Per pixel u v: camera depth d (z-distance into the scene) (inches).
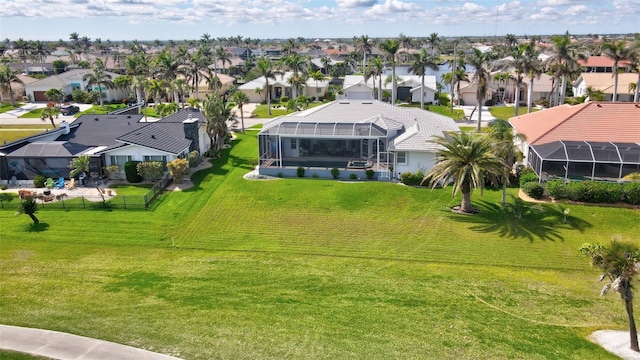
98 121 2060.8
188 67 3627.0
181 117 2204.7
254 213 1386.6
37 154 1670.8
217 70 5880.9
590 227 1252.5
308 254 1123.3
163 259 1093.8
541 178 1536.7
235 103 2714.1
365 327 792.9
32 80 4037.9
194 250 1147.3
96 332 768.9
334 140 1900.8
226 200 1488.7
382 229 1269.7
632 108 1707.7
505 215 1341.0
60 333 764.0
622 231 1230.3
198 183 1660.9
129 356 702.5
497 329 798.5
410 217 1348.4
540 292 941.8
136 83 3120.1
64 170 1690.5
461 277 1004.6
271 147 1953.7
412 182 1604.3
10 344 732.7
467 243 1178.0
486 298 912.9
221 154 2106.3
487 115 3139.8
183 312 837.2
